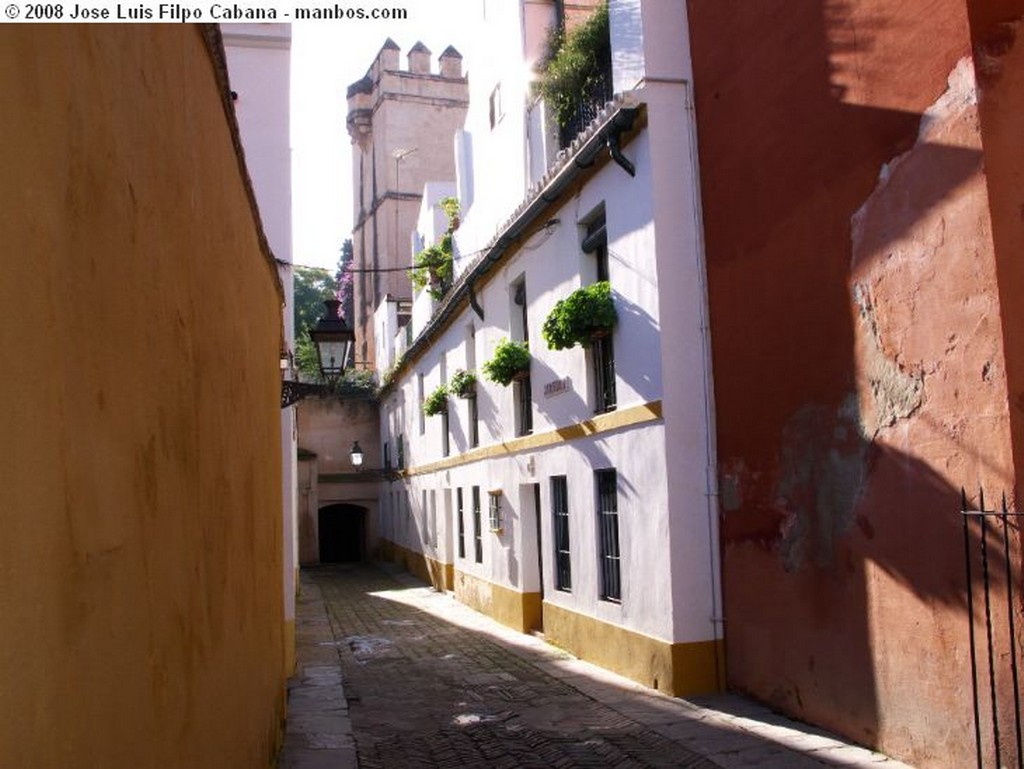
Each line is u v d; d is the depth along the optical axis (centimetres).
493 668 1209
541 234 1342
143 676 270
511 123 1511
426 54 3775
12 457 168
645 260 996
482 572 1780
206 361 409
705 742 764
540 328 1359
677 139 988
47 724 184
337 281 4919
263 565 660
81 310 216
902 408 662
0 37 169
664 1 1002
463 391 1827
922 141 641
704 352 970
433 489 2331
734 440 923
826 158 754
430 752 809
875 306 692
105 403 235
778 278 832
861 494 711
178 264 347
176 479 329
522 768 746
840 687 744
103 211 239
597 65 1205
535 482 1430
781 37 819
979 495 585
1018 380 571
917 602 646
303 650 1417
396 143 3694
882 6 681
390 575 2770
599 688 1020
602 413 1151
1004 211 584
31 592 177
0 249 165
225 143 495
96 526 223
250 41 1222
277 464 862
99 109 238
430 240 2419
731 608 934
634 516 1040
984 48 597
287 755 786
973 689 540
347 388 3397
